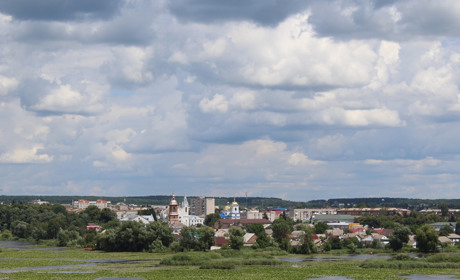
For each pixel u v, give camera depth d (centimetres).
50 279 18525
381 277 19188
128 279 18638
